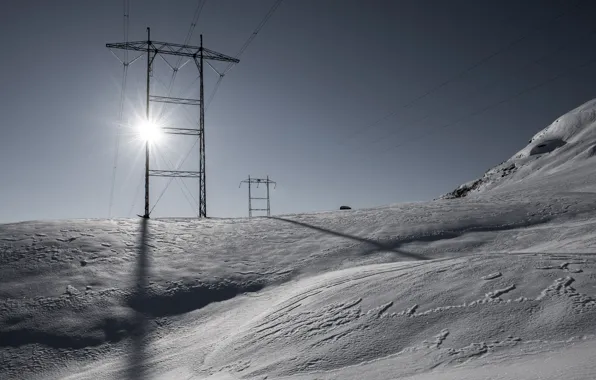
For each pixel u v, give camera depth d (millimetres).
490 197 20547
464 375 3609
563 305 4828
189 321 8984
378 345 4930
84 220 16656
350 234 14281
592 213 13727
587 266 6109
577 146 68750
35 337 8227
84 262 11680
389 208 18984
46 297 9664
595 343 3861
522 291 5469
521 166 77688
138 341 8180
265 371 5004
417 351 4559
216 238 14609
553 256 6895
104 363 7270
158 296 10016
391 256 11633
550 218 13797
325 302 6801
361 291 6848
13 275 10680
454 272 6738
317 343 5398
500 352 4105
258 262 12164
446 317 5207
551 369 3305
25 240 13180
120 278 10836
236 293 10250
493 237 12438
